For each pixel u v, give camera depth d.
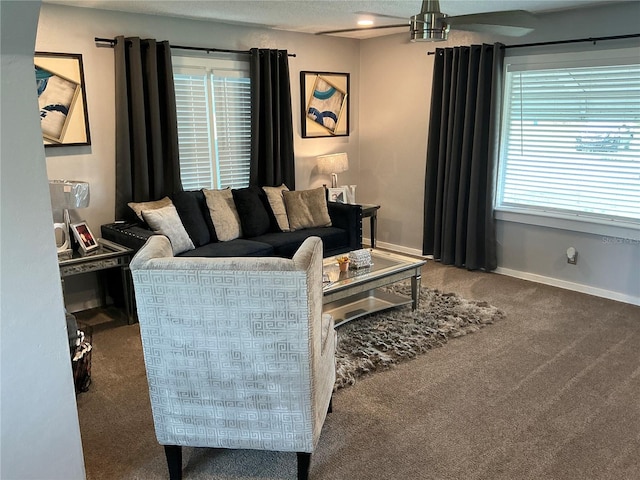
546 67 4.55
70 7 3.99
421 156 5.68
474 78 4.87
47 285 1.88
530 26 2.99
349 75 6.02
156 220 4.07
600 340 3.61
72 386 2.02
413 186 5.82
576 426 2.62
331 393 2.62
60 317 1.93
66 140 4.11
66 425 2.03
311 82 5.66
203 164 5.04
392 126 5.90
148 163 4.52
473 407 2.80
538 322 3.93
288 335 1.97
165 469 2.36
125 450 2.49
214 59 4.90
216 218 4.62
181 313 2.00
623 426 2.62
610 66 4.18
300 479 2.21
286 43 5.39
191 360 2.06
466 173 5.07
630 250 4.28
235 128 5.20
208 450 2.50
